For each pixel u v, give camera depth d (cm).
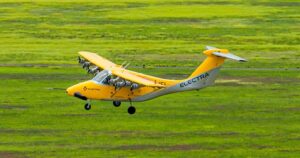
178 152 17750
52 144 18362
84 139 18875
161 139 18975
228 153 17725
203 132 19762
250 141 18850
